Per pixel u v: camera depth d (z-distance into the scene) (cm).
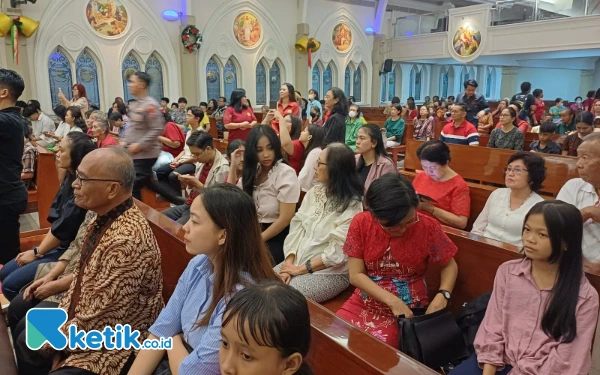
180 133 555
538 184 241
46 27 983
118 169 176
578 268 148
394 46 1603
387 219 177
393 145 668
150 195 461
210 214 132
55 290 225
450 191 280
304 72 1403
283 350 91
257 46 1312
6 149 302
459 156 466
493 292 167
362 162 330
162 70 1173
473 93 728
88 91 1072
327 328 130
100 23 1050
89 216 234
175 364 146
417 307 192
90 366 167
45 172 418
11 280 252
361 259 200
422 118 837
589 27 1088
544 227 147
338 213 240
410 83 1711
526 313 155
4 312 251
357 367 118
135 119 399
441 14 1463
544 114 962
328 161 239
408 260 191
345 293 243
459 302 213
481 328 164
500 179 429
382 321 193
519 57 1546
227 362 96
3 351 178
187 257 210
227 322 95
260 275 137
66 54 1027
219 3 1218
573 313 145
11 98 305
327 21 1450
